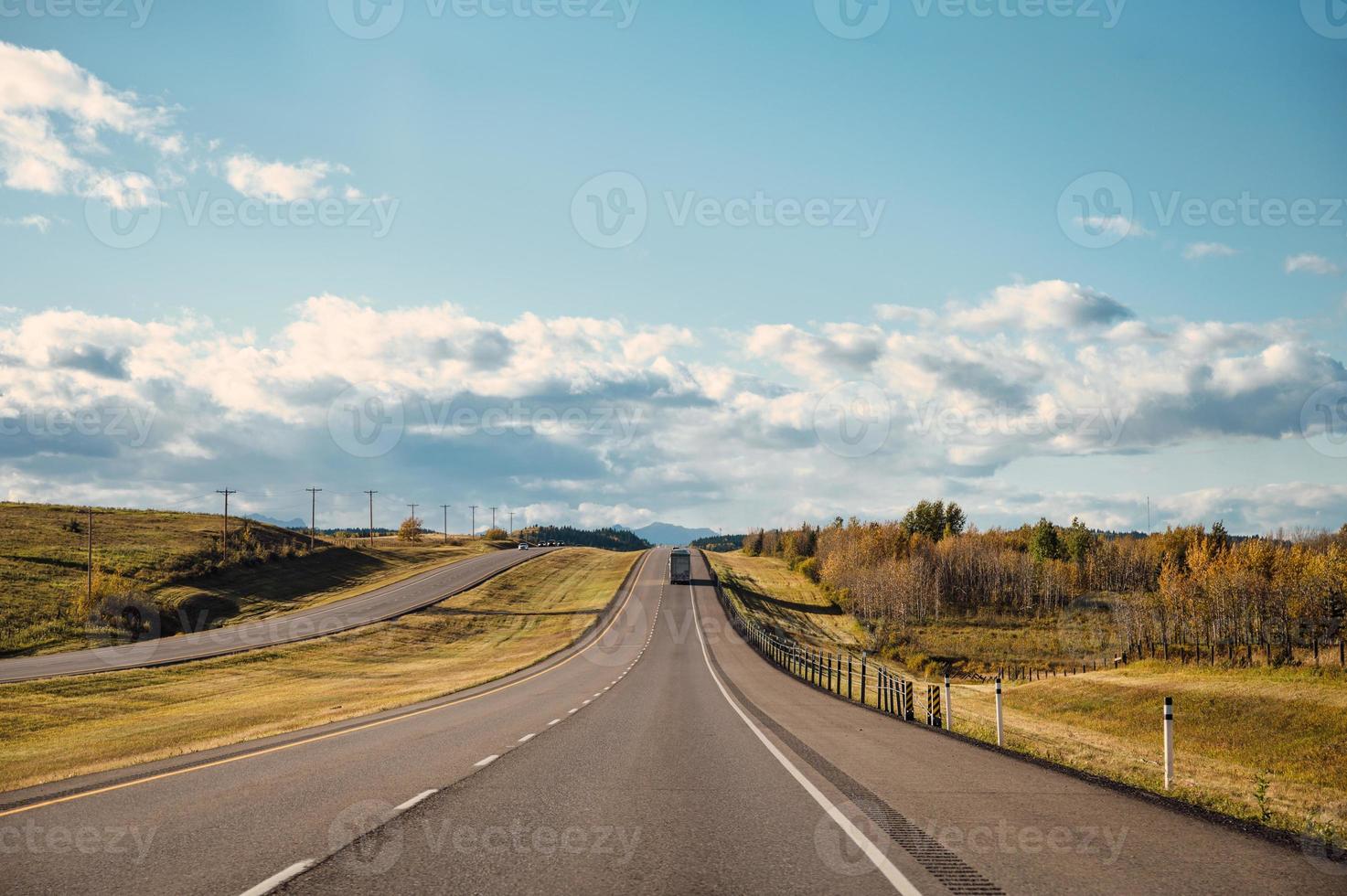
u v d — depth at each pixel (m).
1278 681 47.47
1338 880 5.89
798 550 180.25
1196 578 92.81
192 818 7.89
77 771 12.71
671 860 6.37
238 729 23.20
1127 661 80.12
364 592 95.12
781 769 11.25
